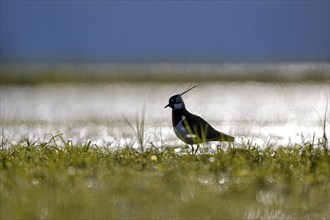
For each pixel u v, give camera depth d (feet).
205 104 200.13
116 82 311.68
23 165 68.28
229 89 269.23
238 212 53.06
